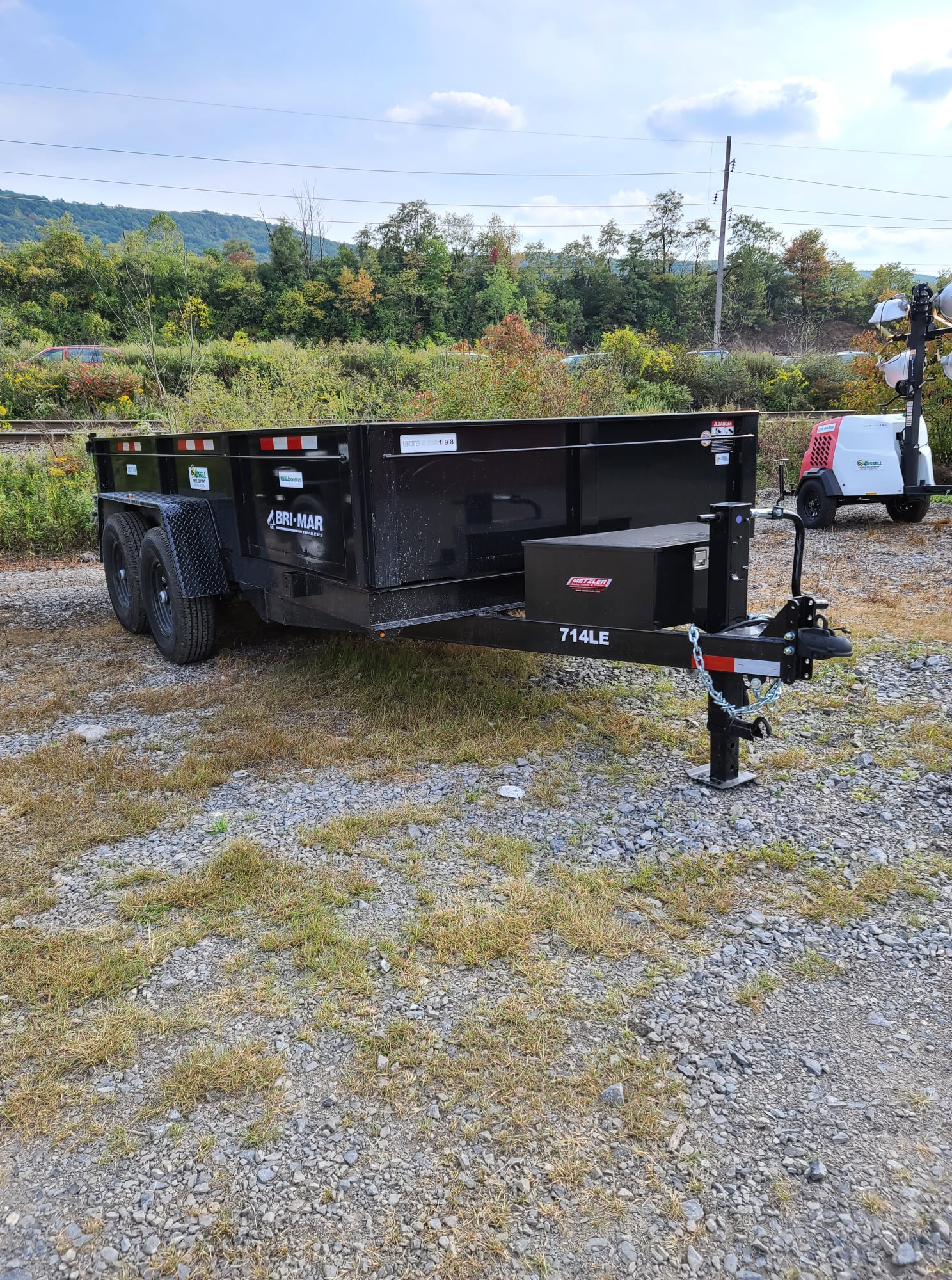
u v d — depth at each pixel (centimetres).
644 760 397
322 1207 182
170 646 568
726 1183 186
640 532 406
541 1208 181
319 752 411
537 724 437
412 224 6025
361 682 505
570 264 6844
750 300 6756
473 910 284
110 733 449
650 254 6831
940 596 653
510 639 389
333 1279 167
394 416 1212
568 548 365
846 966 257
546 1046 225
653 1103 208
